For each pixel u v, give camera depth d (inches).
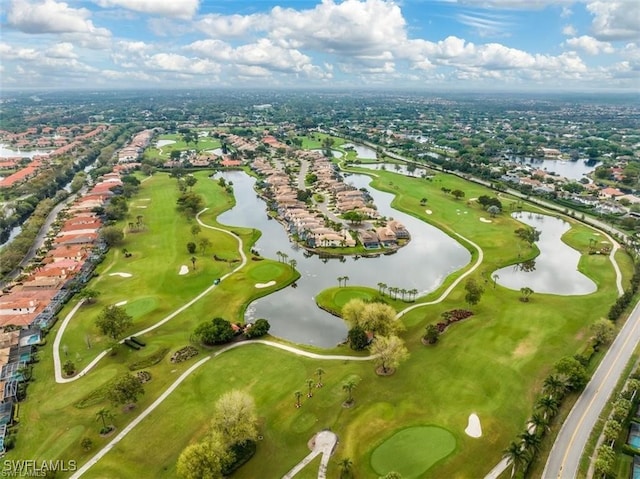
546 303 5378.9
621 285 5935.0
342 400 3720.5
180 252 6993.1
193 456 2819.9
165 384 3941.9
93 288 5777.6
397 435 3334.2
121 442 3309.5
